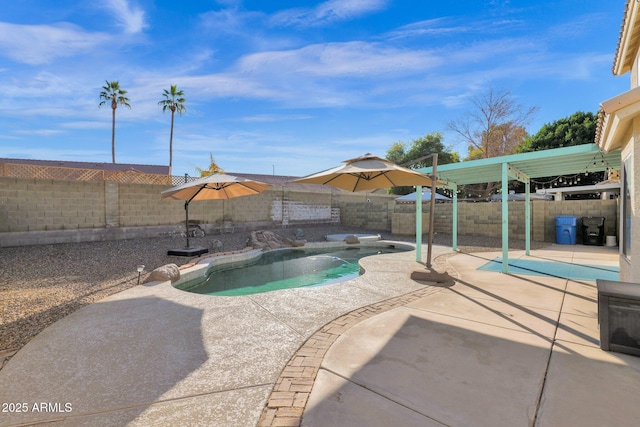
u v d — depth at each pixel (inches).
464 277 261.9
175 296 207.2
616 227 463.5
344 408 89.0
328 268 372.5
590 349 124.9
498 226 564.4
